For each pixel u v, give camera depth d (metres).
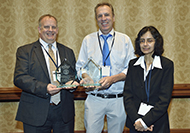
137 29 2.93
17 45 2.90
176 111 3.05
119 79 2.00
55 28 1.91
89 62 1.97
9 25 2.87
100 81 1.87
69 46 2.94
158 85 1.66
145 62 1.80
